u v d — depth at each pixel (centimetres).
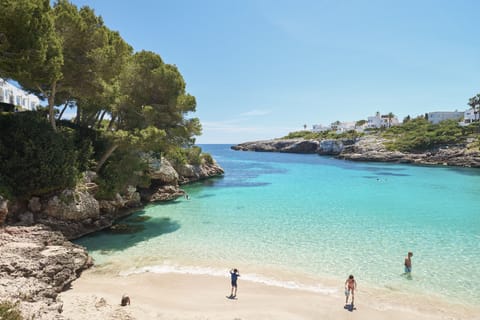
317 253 1914
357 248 2005
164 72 2664
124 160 2825
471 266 1716
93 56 2291
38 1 1856
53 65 1881
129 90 2734
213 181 5622
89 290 1391
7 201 1872
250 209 3206
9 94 5091
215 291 1416
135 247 2017
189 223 2628
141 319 1091
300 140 17175
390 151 10662
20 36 1700
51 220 2123
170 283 1497
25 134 2073
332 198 3869
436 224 2608
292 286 1480
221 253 1912
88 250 1959
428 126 12088
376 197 3941
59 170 2147
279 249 1984
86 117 3375
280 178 6066
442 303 1324
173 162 5150
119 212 2903
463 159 8738
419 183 5284
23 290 1094
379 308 1274
